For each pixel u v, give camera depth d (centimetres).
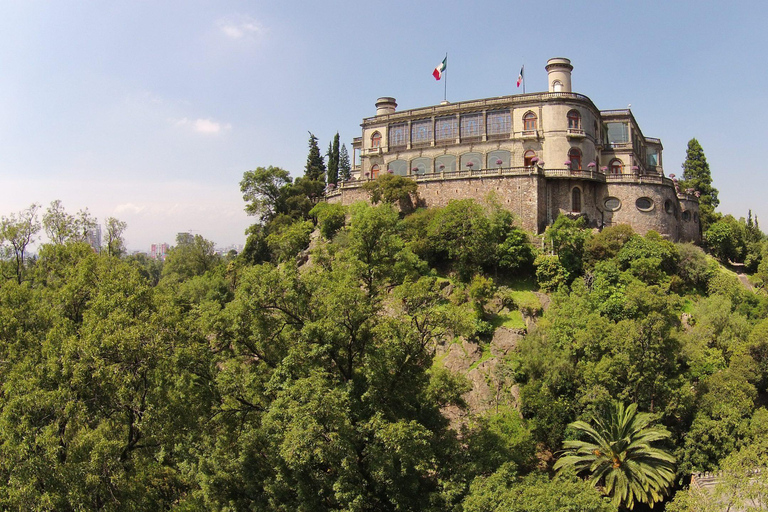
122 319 2786
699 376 4547
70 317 3434
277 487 2841
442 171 7244
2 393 2884
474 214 5981
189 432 2912
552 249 6056
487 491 2669
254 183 8794
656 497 3553
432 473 3158
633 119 8262
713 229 7681
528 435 3988
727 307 5281
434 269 6112
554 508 2508
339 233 6631
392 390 3131
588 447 3853
